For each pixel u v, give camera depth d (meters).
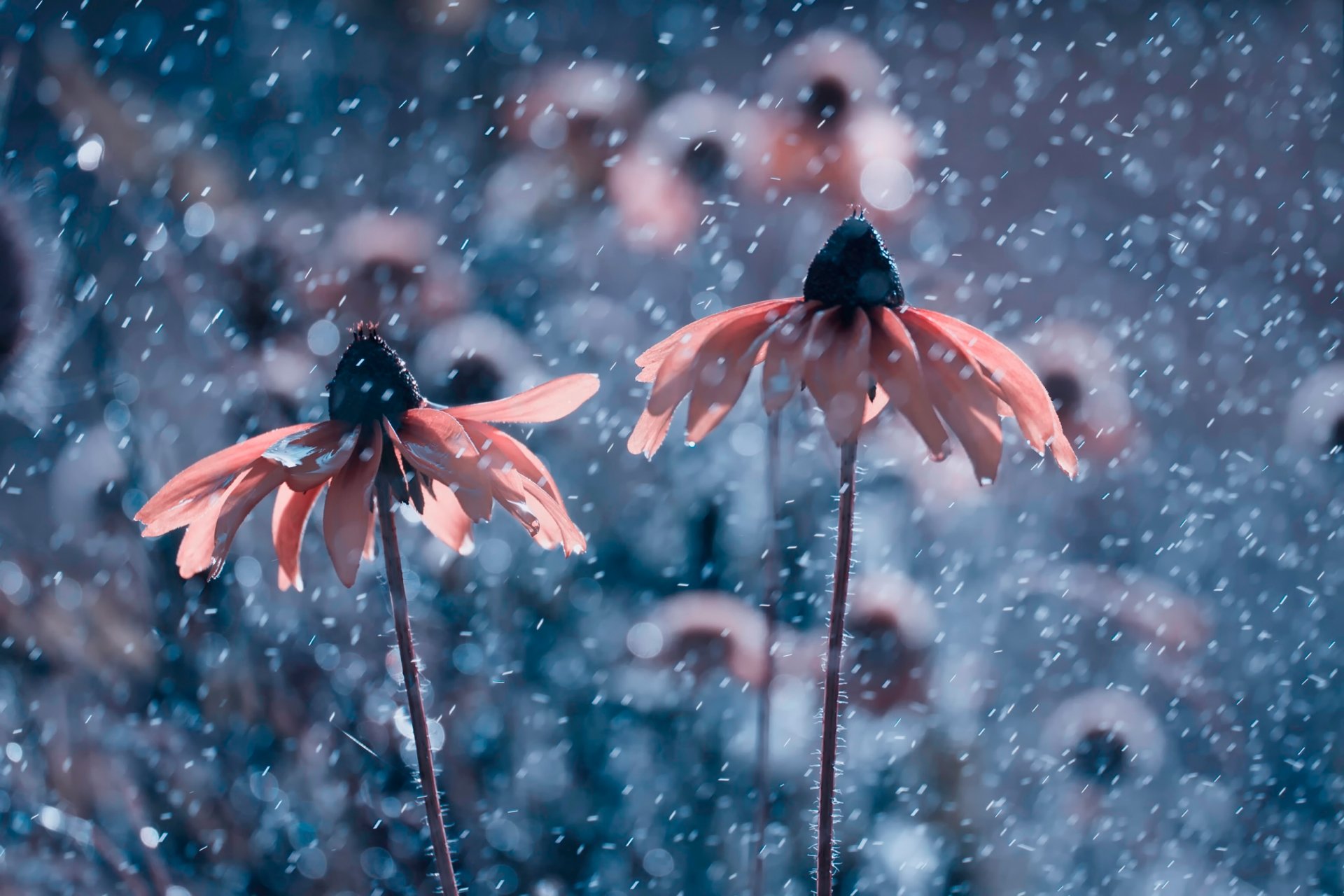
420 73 1.83
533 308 1.52
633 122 1.59
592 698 1.07
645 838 0.99
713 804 1.01
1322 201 2.15
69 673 0.97
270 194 1.62
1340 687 1.13
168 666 0.98
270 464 0.82
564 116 1.56
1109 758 1.04
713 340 0.82
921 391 0.82
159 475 1.04
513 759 1.00
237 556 1.02
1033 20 3.02
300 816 0.96
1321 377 1.42
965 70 2.89
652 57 2.35
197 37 1.77
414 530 1.08
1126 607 1.18
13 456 1.15
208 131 1.60
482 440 0.83
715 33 2.89
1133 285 1.99
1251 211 2.17
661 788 1.02
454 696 1.03
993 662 1.19
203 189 1.24
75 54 1.15
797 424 1.25
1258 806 1.03
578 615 1.18
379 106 1.81
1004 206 2.38
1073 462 0.83
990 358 0.83
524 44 1.90
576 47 2.36
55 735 0.96
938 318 0.83
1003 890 0.98
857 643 1.05
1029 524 1.35
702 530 1.24
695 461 1.31
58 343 0.96
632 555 1.25
